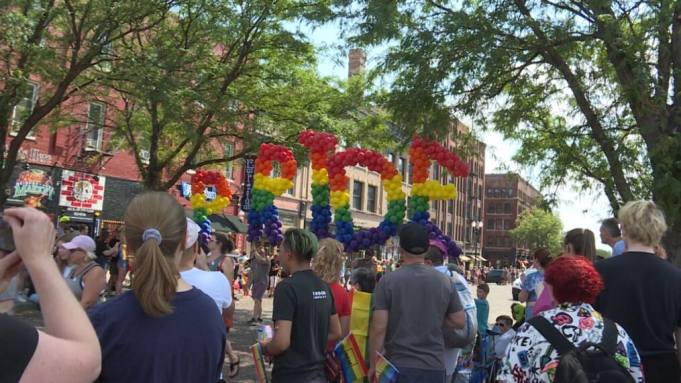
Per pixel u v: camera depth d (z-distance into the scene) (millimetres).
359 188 35438
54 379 1313
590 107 9312
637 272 2951
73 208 18797
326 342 3576
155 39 12562
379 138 13383
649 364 2836
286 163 7605
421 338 3469
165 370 1862
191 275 3426
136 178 21328
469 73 9008
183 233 2072
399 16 9148
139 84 10594
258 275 11539
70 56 12594
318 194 7180
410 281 3564
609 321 2410
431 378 3426
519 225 76375
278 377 3291
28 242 1447
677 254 7062
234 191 25031
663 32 7473
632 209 3096
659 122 7492
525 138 11477
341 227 6949
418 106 9227
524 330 2428
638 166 8836
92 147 19438
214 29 11883
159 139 15250
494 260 84000
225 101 12398
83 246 4246
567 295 2428
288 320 3266
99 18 11086
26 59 10828
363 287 4762
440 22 9039
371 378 3561
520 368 2357
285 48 13523
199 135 12438
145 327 1868
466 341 3949
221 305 3492
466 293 4156
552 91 10633
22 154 16812
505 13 8711
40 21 10703
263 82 14094
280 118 14094
